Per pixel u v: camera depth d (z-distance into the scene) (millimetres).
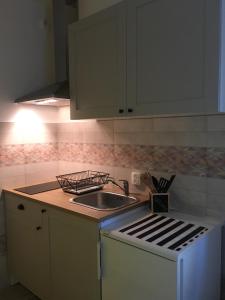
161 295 1255
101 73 1771
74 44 1941
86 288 1639
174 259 1194
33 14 2389
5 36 2205
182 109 1378
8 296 2213
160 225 1557
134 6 1544
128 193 2002
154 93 1494
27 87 2367
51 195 2029
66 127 2590
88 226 1574
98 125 2307
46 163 2580
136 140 2041
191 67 1331
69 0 2268
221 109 1271
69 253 1726
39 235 1955
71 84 1994
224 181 1619
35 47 2412
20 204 2102
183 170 1792
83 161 2469
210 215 1688
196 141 1715
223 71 1273
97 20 1765
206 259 1445
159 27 1443
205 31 1267
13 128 2307
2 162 2250
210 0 1238
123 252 1396
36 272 2039
